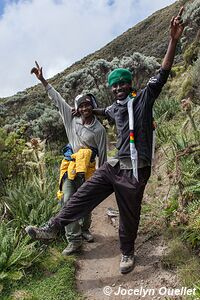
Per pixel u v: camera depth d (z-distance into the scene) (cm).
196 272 402
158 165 696
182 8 394
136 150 418
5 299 420
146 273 439
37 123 1138
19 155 709
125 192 423
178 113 895
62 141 1141
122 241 448
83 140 492
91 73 1334
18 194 593
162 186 611
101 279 451
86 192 441
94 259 491
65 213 443
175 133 748
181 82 1146
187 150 504
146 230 512
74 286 443
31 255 481
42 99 2345
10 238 489
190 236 444
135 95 436
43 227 448
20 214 560
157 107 957
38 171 673
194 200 497
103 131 495
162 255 456
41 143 685
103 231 564
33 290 434
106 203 675
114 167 434
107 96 1236
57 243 525
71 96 1349
